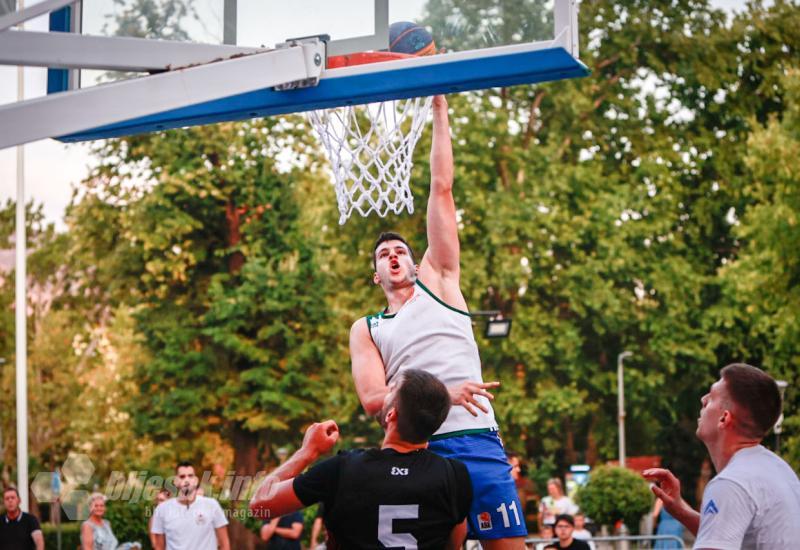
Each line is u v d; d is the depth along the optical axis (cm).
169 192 2834
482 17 509
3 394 3053
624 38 3184
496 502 500
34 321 3122
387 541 389
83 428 3034
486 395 473
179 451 2884
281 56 495
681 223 3341
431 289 518
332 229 3066
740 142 3241
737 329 3152
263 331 2858
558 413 3186
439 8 517
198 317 2928
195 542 840
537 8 500
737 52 3212
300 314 2923
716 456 414
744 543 390
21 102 421
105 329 3098
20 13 431
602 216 3036
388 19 522
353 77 514
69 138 571
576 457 3469
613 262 3039
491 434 507
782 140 2820
